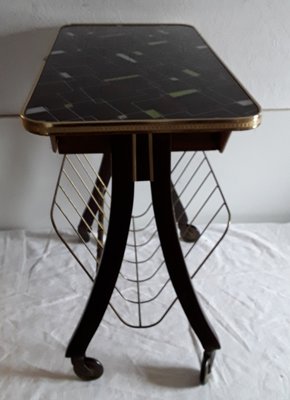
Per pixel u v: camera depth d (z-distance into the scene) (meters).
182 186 1.37
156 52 0.91
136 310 1.11
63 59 0.86
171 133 0.68
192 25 1.15
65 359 0.98
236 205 1.44
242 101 0.66
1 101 1.22
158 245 1.33
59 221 1.40
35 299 1.13
